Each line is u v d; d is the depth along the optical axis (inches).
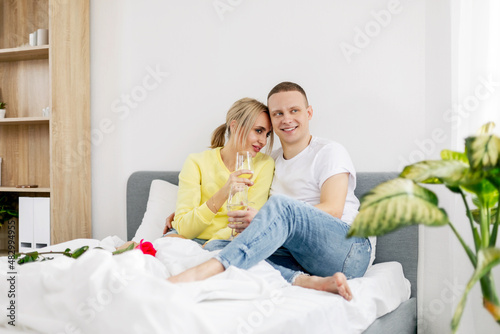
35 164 117.4
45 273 45.5
